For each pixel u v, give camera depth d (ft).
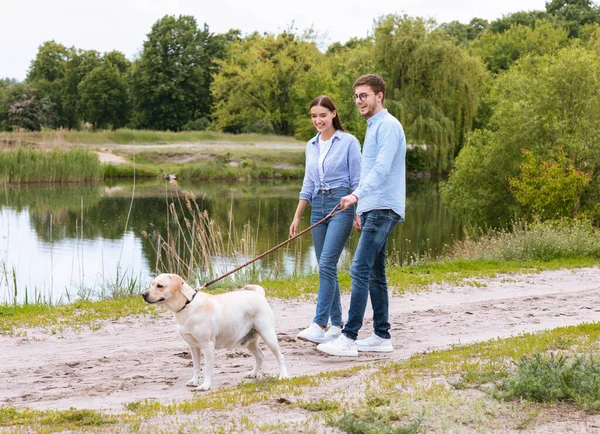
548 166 73.67
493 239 58.65
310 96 198.59
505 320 31.24
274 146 182.60
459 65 146.72
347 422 15.34
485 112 158.81
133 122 270.46
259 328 21.48
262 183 147.84
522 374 18.20
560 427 15.64
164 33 260.21
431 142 143.95
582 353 21.52
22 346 26.91
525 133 81.25
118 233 77.92
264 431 15.29
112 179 144.77
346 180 26.08
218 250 47.39
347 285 40.70
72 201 108.99
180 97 253.44
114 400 19.80
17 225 82.74
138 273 54.13
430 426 15.58
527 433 15.31
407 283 41.16
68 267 56.95
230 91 212.64
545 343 23.39
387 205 24.16
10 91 288.71
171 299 20.24
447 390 18.04
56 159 136.05
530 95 83.56
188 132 198.18
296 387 19.35
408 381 19.16
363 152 24.61
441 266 48.80
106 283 45.57
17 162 131.75
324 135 26.48
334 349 24.44
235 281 43.09
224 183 146.41
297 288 39.11
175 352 25.91
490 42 280.92
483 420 15.81
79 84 290.56
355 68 156.66
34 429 15.94
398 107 143.13
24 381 22.22
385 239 24.63
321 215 26.37
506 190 85.81
